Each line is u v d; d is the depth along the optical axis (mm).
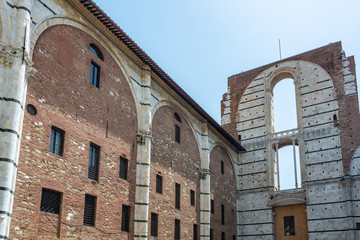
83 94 28203
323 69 55812
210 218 46281
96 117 29219
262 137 58188
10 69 21719
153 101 37844
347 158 49719
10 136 20516
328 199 49469
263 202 54562
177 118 43062
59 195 24672
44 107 24359
